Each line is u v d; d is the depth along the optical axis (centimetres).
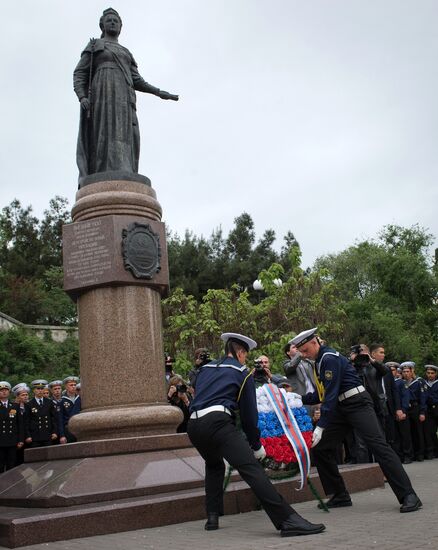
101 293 852
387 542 466
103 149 964
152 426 798
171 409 819
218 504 580
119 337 837
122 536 555
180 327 1936
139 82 1034
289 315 1923
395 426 1369
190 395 1059
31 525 545
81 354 858
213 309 1948
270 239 4022
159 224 909
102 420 782
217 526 570
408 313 3391
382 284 3553
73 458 731
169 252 3791
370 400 662
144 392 827
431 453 1438
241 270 3619
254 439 567
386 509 643
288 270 3659
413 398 1420
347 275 4103
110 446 723
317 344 659
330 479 680
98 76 987
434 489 806
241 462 536
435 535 486
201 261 3662
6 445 1149
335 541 479
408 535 491
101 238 862
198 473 711
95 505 613
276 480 718
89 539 549
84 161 973
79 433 798
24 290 3675
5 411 1166
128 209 882
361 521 575
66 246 888
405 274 3469
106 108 973
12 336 2727
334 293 2092
